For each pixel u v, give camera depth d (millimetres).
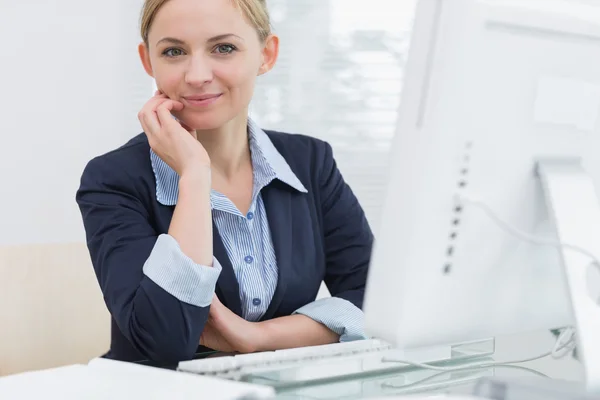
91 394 875
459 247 949
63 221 3293
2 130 3189
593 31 1022
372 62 3551
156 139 1483
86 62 3281
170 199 1597
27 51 3203
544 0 973
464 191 938
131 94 3346
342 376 1146
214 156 1653
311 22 3521
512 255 1013
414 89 900
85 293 1789
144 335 1322
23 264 1712
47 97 3240
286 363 1141
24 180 3230
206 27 1478
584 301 995
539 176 1008
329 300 1566
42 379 942
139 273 1417
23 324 1695
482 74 917
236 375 1092
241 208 1671
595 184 1083
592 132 1062
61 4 3236
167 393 861
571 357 1298
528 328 1065
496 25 922
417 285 919
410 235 908
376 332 944
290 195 1721
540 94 984
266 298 1626
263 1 1572
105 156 1635
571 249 989
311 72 3535
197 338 1341
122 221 1523
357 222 1844
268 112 3523
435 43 886
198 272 1305
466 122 914
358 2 3539
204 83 1498
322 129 3549
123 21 3314
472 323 996
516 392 1002
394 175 918
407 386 1094
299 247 1695
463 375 1164
